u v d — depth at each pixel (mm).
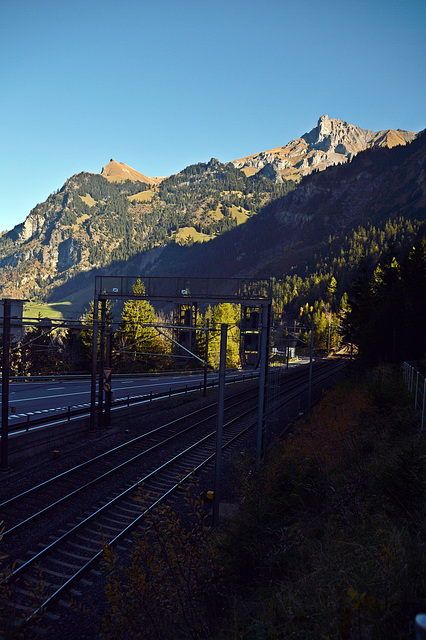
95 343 24594
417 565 5102
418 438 11539
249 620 5844
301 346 112938
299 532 7949
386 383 19547
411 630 4035
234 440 24078
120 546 11438
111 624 6785
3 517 13125
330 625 4520
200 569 7176
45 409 30938
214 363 70750
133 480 16766
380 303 45625
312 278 198000
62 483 16219
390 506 7445
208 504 14805
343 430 16438
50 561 10609
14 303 18344
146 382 50562
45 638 7762
